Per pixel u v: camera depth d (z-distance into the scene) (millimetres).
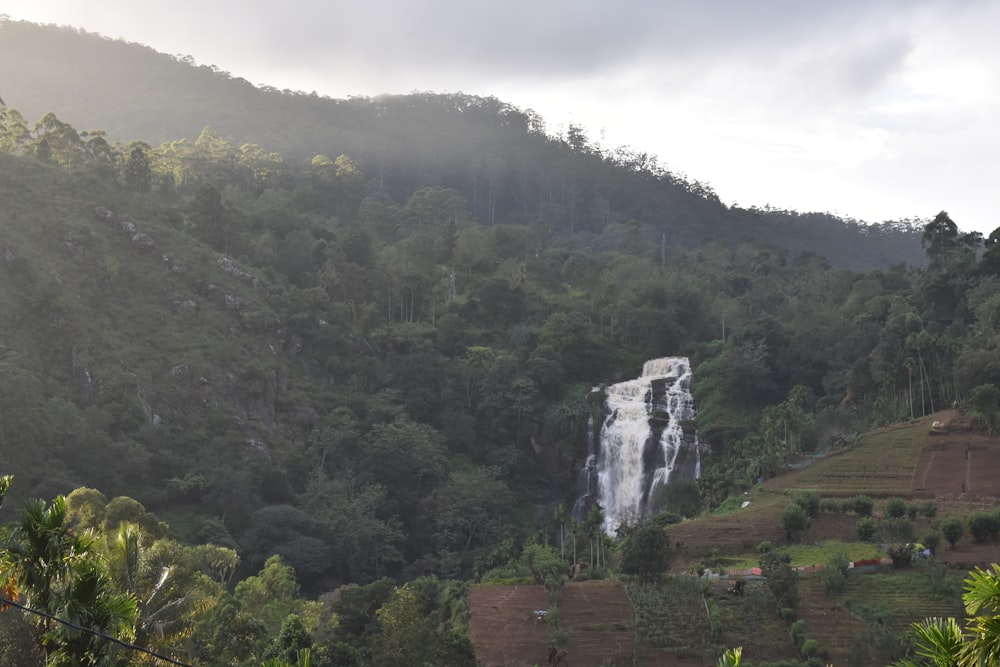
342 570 125438
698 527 103062
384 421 150875
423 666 62906
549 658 74375
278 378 151875
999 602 24141
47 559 32969
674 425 160125
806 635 76812
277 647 63438
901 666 26266
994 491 104562
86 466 120812
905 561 87438
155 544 61438
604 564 98062
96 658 32688
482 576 105312
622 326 185000
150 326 147750
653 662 74125
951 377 132875
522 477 158375
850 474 114750
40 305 137500
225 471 127375
